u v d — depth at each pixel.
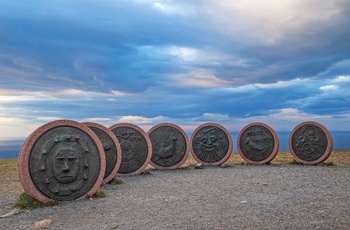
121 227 8.30
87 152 12.04
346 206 9.84
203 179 16.09
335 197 11.16
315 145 22.19
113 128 18.73
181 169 20.84
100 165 12.27
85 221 8.98
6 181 16.53
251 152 22.98
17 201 11.09
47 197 11.19
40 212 10.12
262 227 7.95
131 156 18.52
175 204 10.70
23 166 10.83
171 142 21.06
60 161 11.45
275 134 22.72
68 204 11.07
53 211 10.19
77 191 11.78
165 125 21.28
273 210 9.52
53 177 11.37
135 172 18.45
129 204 10.90
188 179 16.25
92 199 11.78
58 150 11.50
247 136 23.16
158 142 21.06
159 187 14.15
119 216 9.39
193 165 22.53
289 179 15.34
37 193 10.98
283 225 8.05
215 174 17.89
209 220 8.66
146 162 18.72
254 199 11.12
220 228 7.96
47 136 11.47
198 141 22.70
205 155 22.56
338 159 25.20
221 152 22.55
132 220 8.91
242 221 8.48
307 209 9.54
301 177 15.87
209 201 11.02
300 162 22.67
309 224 8.08
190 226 8.18
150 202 11.12
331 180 14.85
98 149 12.31
